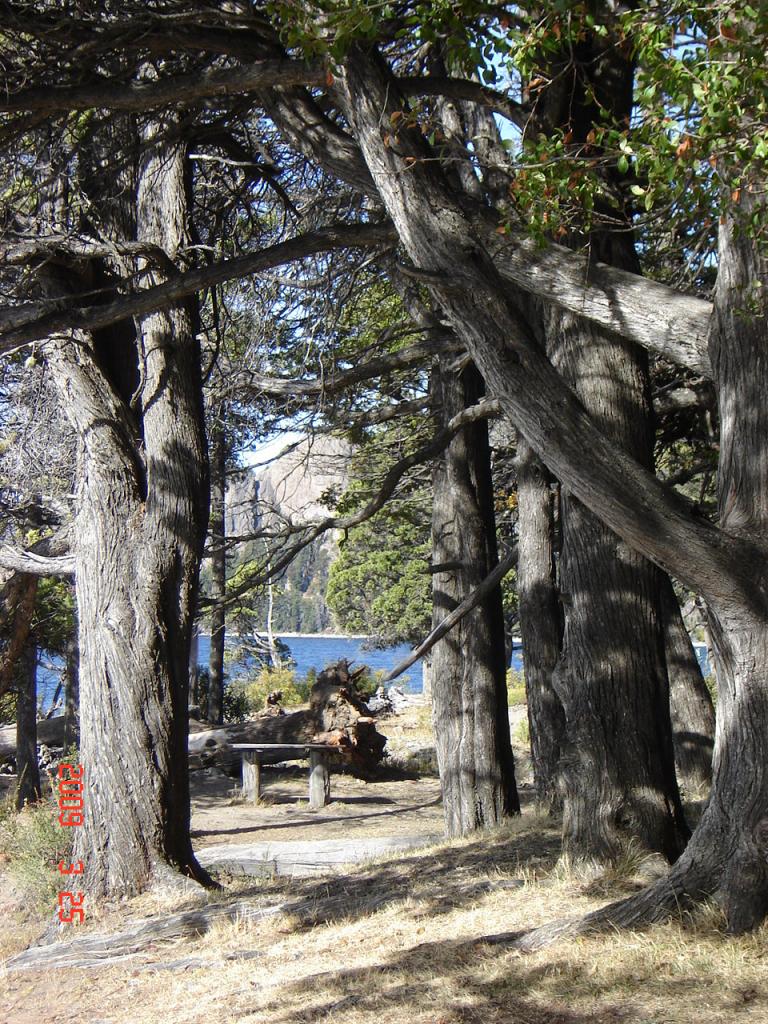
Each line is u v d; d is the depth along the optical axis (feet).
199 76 25.40
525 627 42.88
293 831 52.13
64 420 45.96
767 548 19.52
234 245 44.11
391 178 21.30
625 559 27.30
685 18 18.35
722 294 20.11
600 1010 17.89
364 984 21.89
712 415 46.91
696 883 20.81
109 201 38.14
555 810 38.55
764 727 19.62
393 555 120.67
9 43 29.14
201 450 37.14
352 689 69.46
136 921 31.78
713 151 17.87
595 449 19.67
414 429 56.95
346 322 51.44
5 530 52.34
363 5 19.71
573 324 27.58
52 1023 24.38
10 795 61.62
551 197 20.48
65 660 73.36
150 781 34.47
